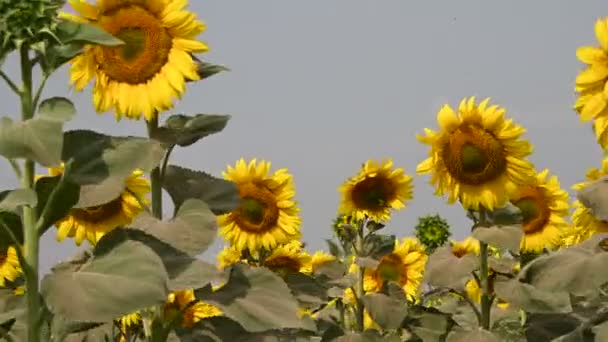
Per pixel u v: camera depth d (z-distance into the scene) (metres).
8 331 4.65
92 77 6.06
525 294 7.70
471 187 8.42
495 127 8.37
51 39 4.25
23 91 4.30
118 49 6.01
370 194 10.59
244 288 5.29
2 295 5.54
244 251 10.20
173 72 5.98
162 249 4.84
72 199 4.47
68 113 4.18
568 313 7.91
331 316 11.34
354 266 11.57
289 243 10.65
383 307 9.59
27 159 4.05
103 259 4.18
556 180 10.14
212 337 5.51
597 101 5.91
